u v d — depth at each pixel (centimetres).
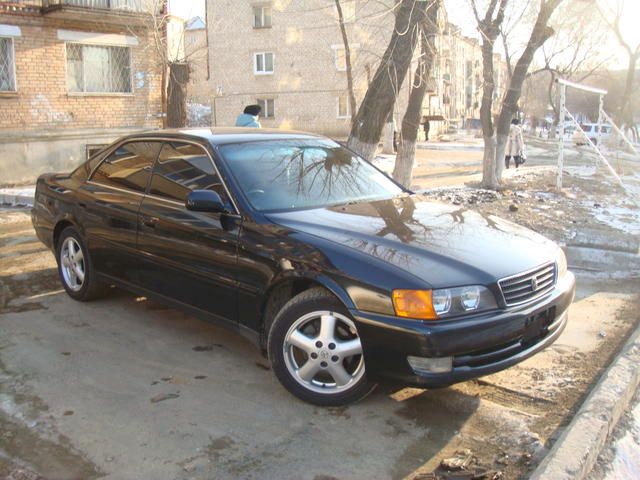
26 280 656
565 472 299
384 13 937
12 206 1194
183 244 451
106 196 529
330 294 370
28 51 1457
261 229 406
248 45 3847
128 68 1655
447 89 5088
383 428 363
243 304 416
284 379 388
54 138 1519
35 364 442
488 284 355
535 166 2200
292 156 493
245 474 316
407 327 339
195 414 375
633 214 993
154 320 537
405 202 480
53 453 331
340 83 3719
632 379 401
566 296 406
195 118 3950
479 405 393
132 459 327
